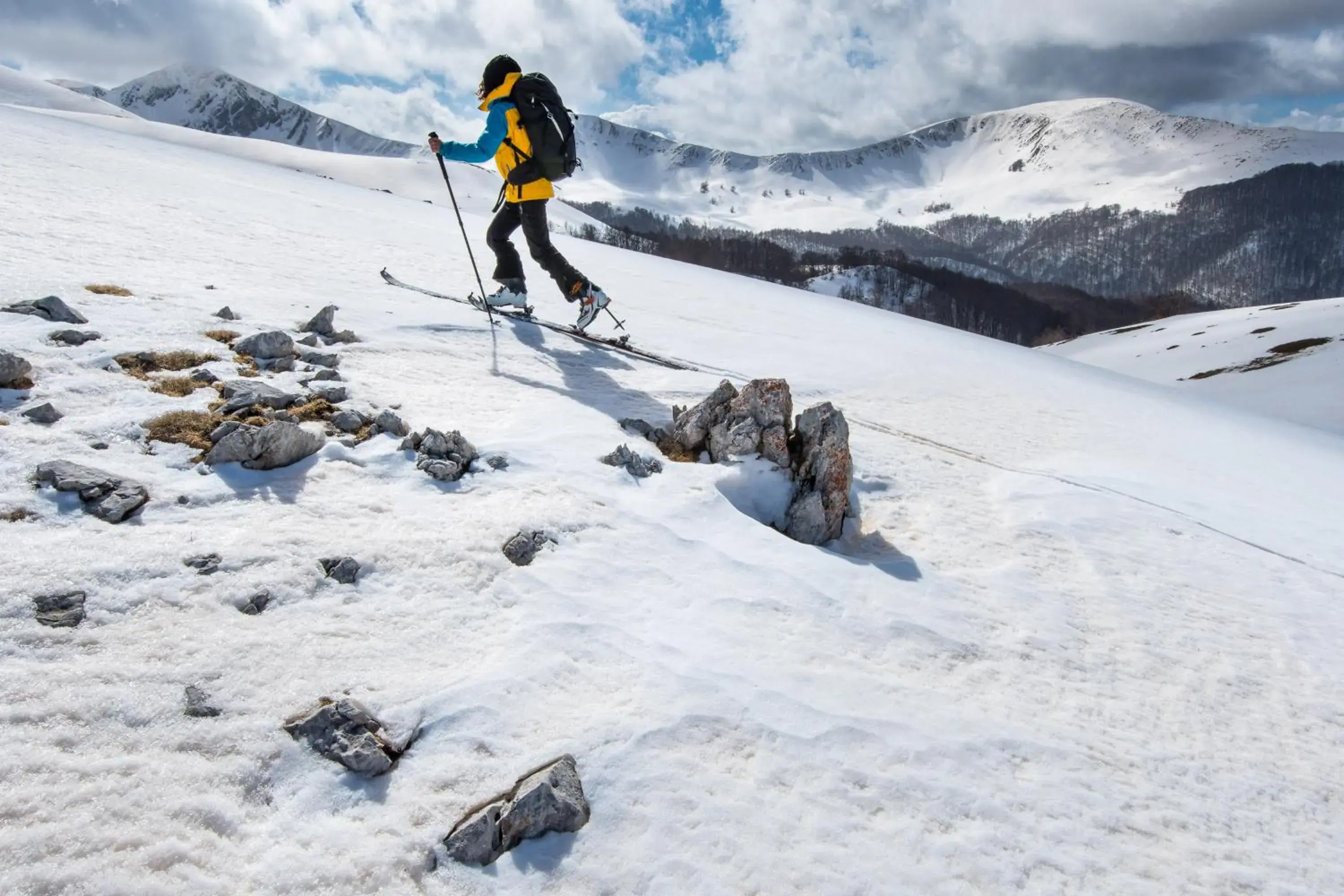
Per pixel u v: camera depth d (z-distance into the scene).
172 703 2.72
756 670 3.72
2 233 7.64
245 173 27.58
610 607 3.95
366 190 36.38
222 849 2.31
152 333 5.97
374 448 4.99
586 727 3.12
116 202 11.41
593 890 2.50
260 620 3.24
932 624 4.61
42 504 3.58
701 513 5.23
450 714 3.01
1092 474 8.77
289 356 6.17
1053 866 2.99
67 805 2.27
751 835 2.80
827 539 5.87
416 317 8.37
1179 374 64.44
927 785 3.25
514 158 8.30
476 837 2.52
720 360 10.74
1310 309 72.00
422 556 3.96
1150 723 4.16
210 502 3.99
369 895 2.30
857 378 11.53
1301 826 3.61
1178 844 3.29
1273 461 13.41
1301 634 5.69
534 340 8.64
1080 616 5.23
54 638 2.86
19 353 5.02
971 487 7.50
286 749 2.68
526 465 5.26
